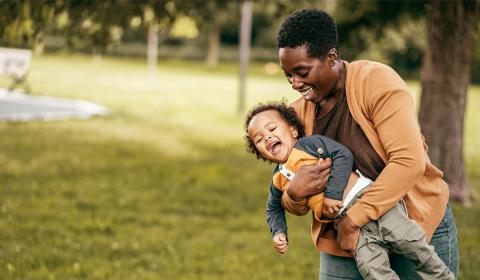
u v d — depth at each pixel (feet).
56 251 19.88
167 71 121.49
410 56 114.62
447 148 28.53
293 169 8.60
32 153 38.29
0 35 23.58
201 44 173.78
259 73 136.46
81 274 18.20
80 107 63.31
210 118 60.64
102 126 51.70
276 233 9.13
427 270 8.29
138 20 28.68
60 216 24.59
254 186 32.04
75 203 26.96
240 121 59.77
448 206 8.92
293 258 20.30
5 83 78.43
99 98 71.56
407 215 8.46
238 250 21.20
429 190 8.55
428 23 27.78
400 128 7.95
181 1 28.35
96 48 28.22
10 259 18.86
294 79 8.21
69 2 24.85
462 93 28.07
